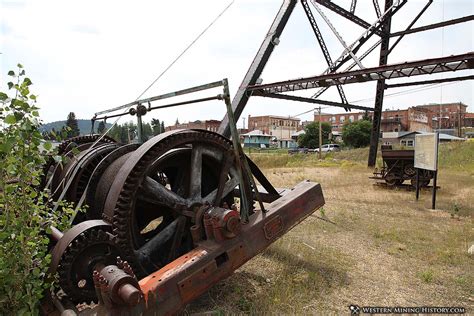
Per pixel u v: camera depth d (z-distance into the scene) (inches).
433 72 438.3
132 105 183.2
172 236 139.6
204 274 121.2
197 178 142.8
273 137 3287.4
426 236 245.0
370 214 317.1
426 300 151.1
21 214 99.5
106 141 241.3
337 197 405.4
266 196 186.2
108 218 124.0
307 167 905.5
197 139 141.5
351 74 482.3
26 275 98.8
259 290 155.2
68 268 105.4
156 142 130.3
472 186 515.5
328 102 665.0
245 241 137.3
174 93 153.0
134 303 91.7
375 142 808.3
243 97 568.7
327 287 160.6
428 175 473.7
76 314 101.1
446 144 1284.4
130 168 125.9
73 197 173.0
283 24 594.2
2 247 97.7
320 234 246.7
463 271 182.5
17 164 98.8
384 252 211.9
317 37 629.0
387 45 737.6
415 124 3184.1
